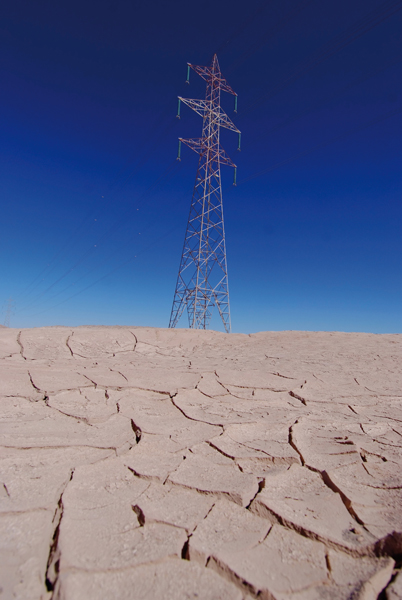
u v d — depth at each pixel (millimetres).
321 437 3674
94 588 1606
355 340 9656
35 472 2770
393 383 5816
